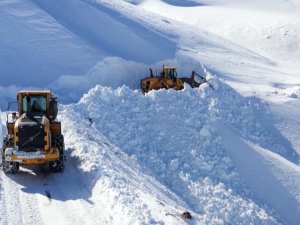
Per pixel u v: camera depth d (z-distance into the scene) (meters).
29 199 9.80
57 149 11.16
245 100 22.77
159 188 14.40
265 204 16.86
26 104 11.93
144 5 115.25
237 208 15.70
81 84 26.81
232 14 97.62
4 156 11.23
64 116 16.34
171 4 117.62
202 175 17.08
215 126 19.59
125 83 29.53
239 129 21.00
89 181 10.76
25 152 10.92
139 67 31.45
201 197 15.74
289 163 19.98
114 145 16.92
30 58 27.12
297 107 25.72
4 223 8.41
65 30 31.53
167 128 18.89
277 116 23.75
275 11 108.12
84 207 9.40
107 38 34.03
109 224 8.62
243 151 19.09
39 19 31.52
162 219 9.09
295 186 18.36
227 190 16.48
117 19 41.03
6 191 10.16
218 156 18.14
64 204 9.57
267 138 21.48
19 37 28.70
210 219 14.76
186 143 18.45
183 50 42.41
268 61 56.00
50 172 11.58
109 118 18.52
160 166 16.98
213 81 22.56
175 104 20.16
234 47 56.25
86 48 30.25
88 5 37.53
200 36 53.47
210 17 97.19
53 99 12.17
